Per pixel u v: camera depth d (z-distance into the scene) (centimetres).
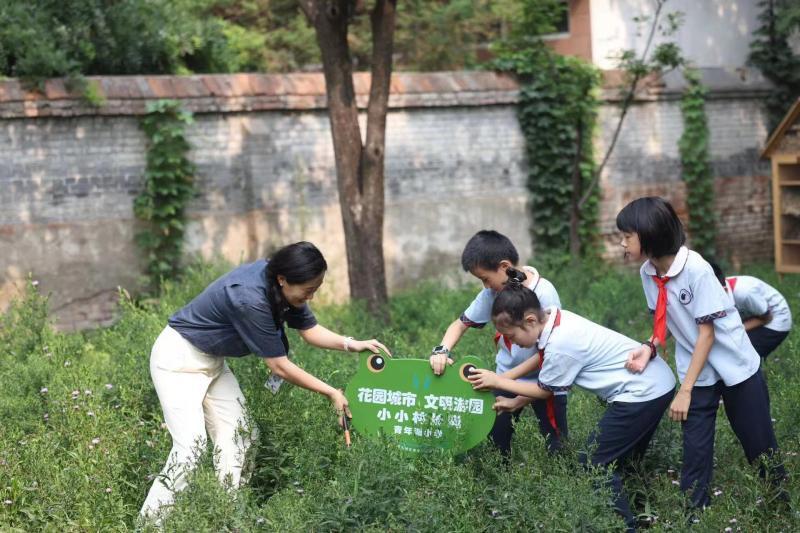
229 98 1029
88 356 783
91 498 478
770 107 1375
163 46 1145
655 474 515
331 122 948
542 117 1184
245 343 493
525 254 1207
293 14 1527
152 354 497
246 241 1055
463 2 1462
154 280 1011
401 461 481
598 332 481
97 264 990
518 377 498
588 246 1223
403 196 1135
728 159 1342
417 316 1003
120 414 595
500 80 1176
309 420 528
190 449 484
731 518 451
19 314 816
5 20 1005
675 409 473
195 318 491
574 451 471
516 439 527
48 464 503
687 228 1316
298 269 471
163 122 996
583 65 1194
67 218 975
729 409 488
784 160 1123
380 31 927
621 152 1256
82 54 1062
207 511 445
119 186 995
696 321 472
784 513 474
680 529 448
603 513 448
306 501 469
